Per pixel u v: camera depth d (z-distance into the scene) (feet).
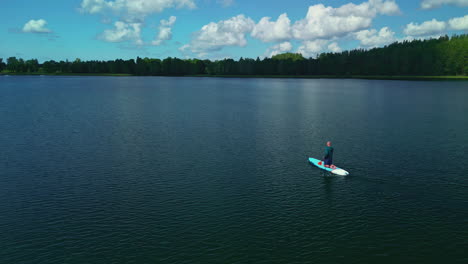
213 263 63.10
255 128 192.95
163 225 77.36
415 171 114.11
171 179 107.24
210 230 75.00
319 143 154.92
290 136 170.50
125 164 122.83
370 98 386.32
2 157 131.85
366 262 63.62
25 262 63.82
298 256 65.36
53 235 73.26
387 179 106.63
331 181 105.19
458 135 171.63
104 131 182.70
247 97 402.11
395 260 64.23
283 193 95.81
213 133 177.78
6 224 77.97
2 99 359.46
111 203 89.35
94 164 122.93
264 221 79.10
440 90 506.48
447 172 112.88
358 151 139.95
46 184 103.04
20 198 92.63
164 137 167.73
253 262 63.46
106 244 69.67
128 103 323.37
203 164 122.83
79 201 90.63
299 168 118.11
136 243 69.92
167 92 477.36
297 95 435.12
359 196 93.66
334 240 70.95
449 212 83.71
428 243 69.77
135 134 174.81
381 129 189.57
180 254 65.98
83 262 63.72
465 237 71.97
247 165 121.60
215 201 90.38
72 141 158.71
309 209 85.35
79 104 312.91
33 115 241.55
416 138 164.96
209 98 384.27
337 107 297.53
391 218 80.59
